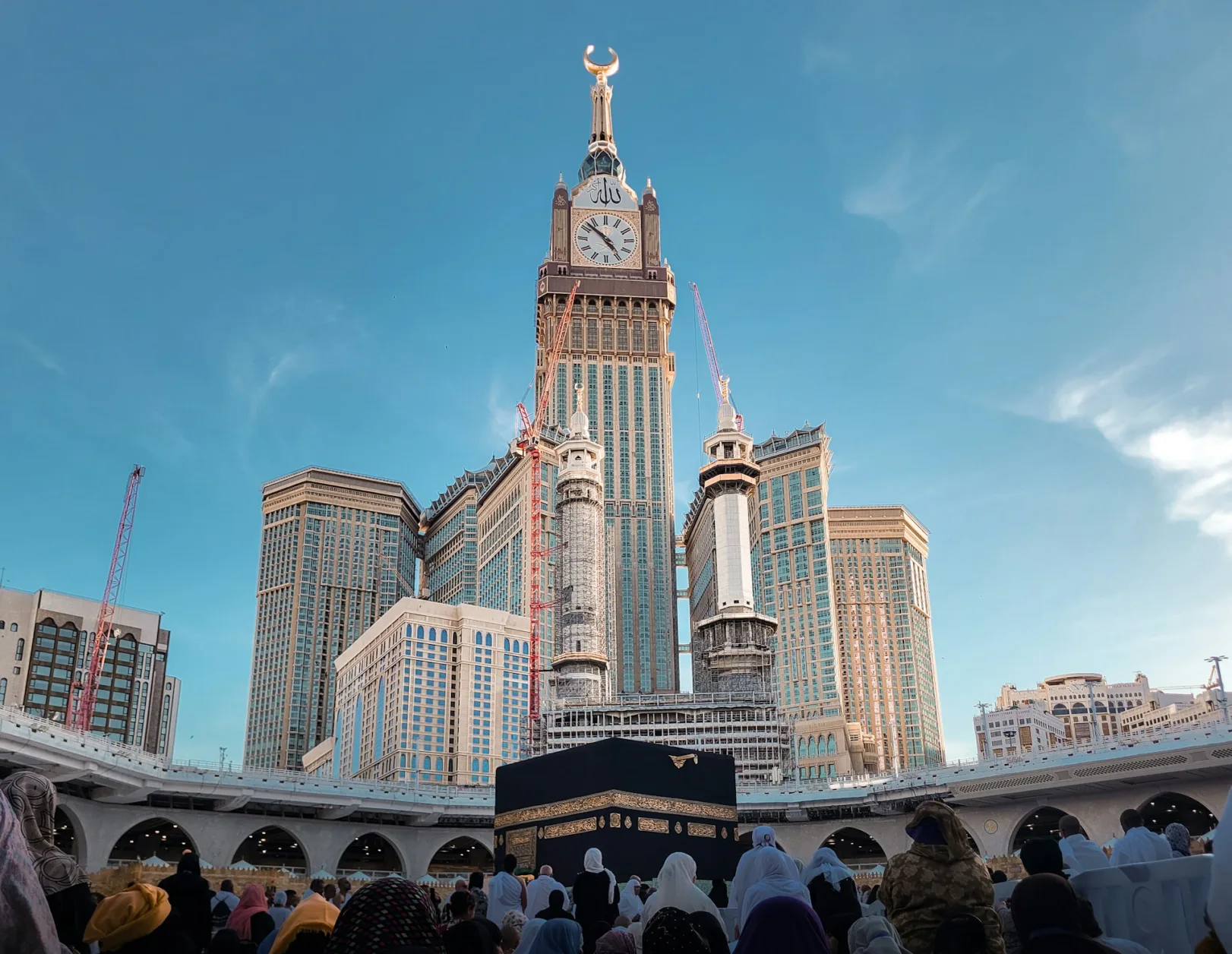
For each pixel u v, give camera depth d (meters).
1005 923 22.66
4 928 9.09
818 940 15.10
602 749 68.31
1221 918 10.88
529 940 21.36
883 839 169.88
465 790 165.00
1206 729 130.75
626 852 66.62
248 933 22.62
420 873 163.38
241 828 151.25
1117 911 19.38
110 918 14.53
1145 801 143.38
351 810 156.25
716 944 15.98
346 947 10.96
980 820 157.75
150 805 145.75
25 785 13.29
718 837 71.81
